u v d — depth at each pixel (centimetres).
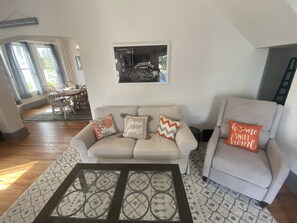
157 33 242
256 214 163
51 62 633
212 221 156
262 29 196
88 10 235
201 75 262
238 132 199
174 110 250
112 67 264
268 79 306
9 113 319
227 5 204
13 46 498
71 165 247
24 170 239
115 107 263
